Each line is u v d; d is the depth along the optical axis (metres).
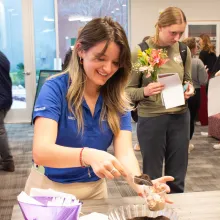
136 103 2.10
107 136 1.29
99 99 1.26
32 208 0.86
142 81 2.06
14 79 6.12
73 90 1.16
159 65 1.92
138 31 6.15
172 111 2.05
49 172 1.27
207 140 4.80
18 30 5.99
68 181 1.28
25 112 6.23
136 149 4.25
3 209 2.63
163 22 1.94
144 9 6.09
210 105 1.77
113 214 1.01
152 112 2.06
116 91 1.26
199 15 6.25
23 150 4.34
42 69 6.18
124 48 1.07
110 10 6.22
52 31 6.10
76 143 1.22
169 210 1.02
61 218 0.86
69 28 6.16
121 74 1.23
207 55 5.45
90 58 1.07
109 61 1.07
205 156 4.06
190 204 1.17
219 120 4.62
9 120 6.18
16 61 6.08
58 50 6.16
